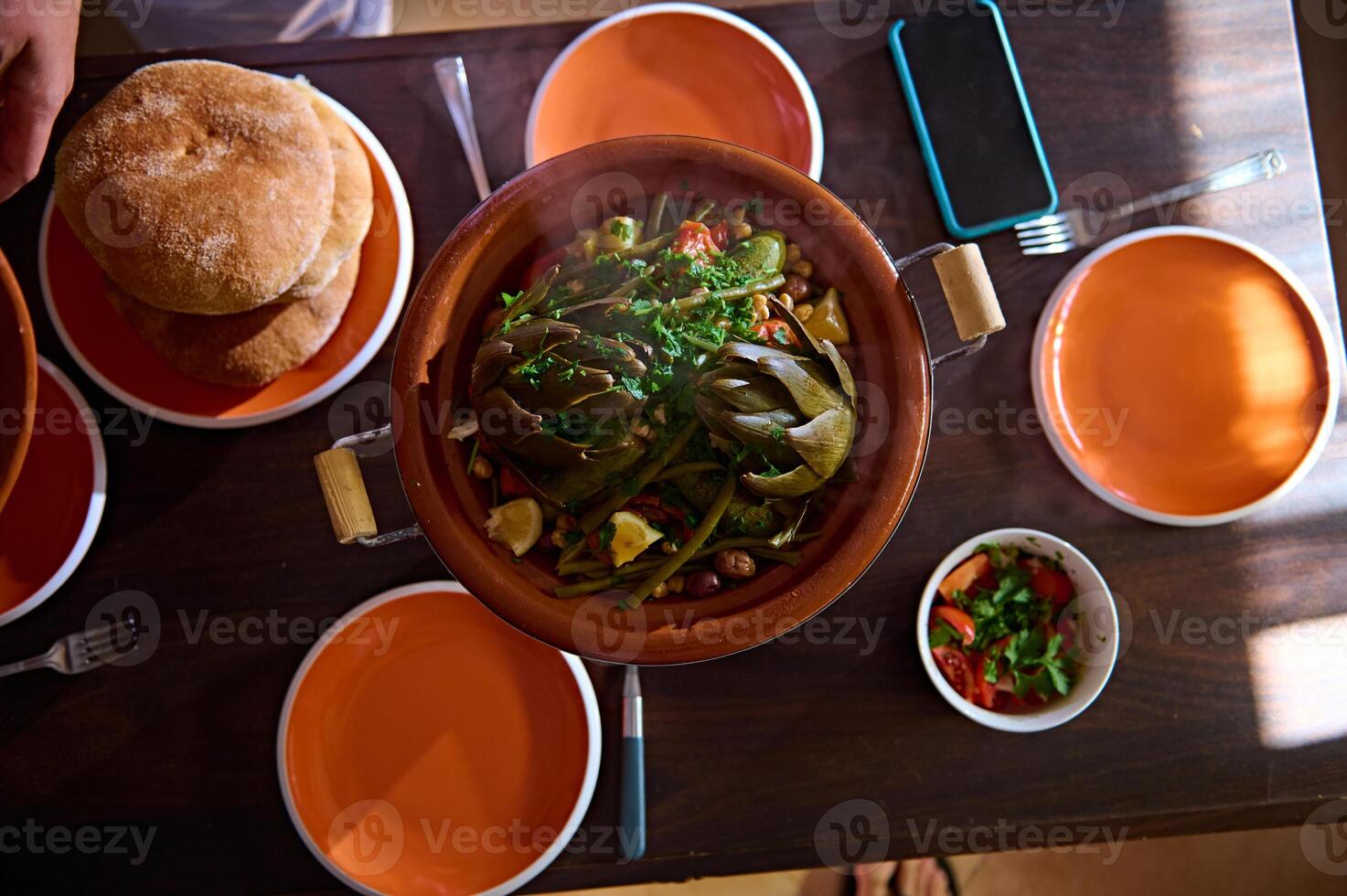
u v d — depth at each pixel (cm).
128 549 96
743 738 95
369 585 96
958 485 97
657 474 76
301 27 135
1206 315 97
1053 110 102
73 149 84
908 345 73
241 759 94
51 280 93
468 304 76
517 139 100
